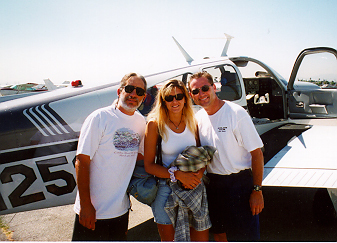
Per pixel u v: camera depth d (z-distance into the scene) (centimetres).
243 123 168
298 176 238
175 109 164
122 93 165
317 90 334
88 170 156
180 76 288
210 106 178
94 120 160
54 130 206
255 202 169
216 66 321
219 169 178
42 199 201
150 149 167
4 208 193
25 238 263
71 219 304
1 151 192
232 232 176
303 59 344
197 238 171
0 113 201
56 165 203
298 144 284
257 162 170
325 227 272
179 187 163
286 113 372
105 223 164
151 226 290
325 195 272
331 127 305
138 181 171
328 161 246
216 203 181
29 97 228
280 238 254
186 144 172
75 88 242
